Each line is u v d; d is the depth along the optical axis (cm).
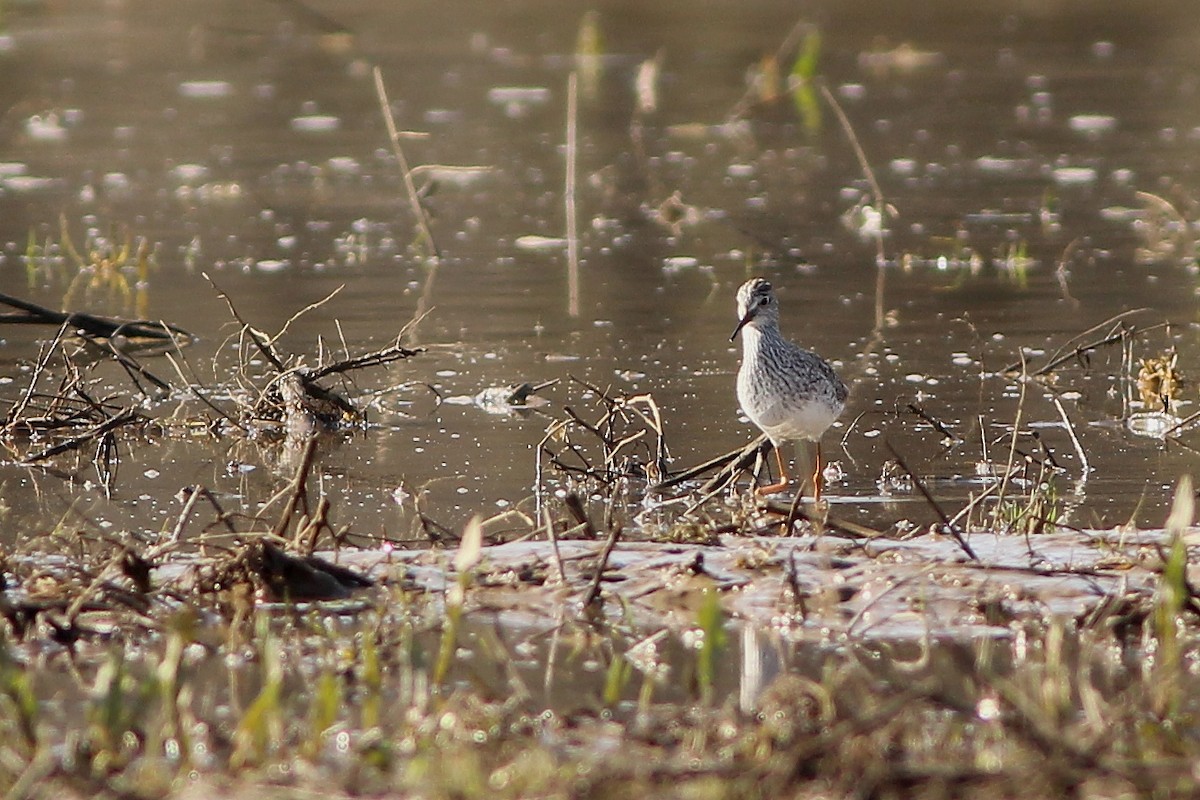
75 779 655
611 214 2444
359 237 2291
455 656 844
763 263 2127
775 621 898
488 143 2911
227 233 2306
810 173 2689
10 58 3481
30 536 1091
